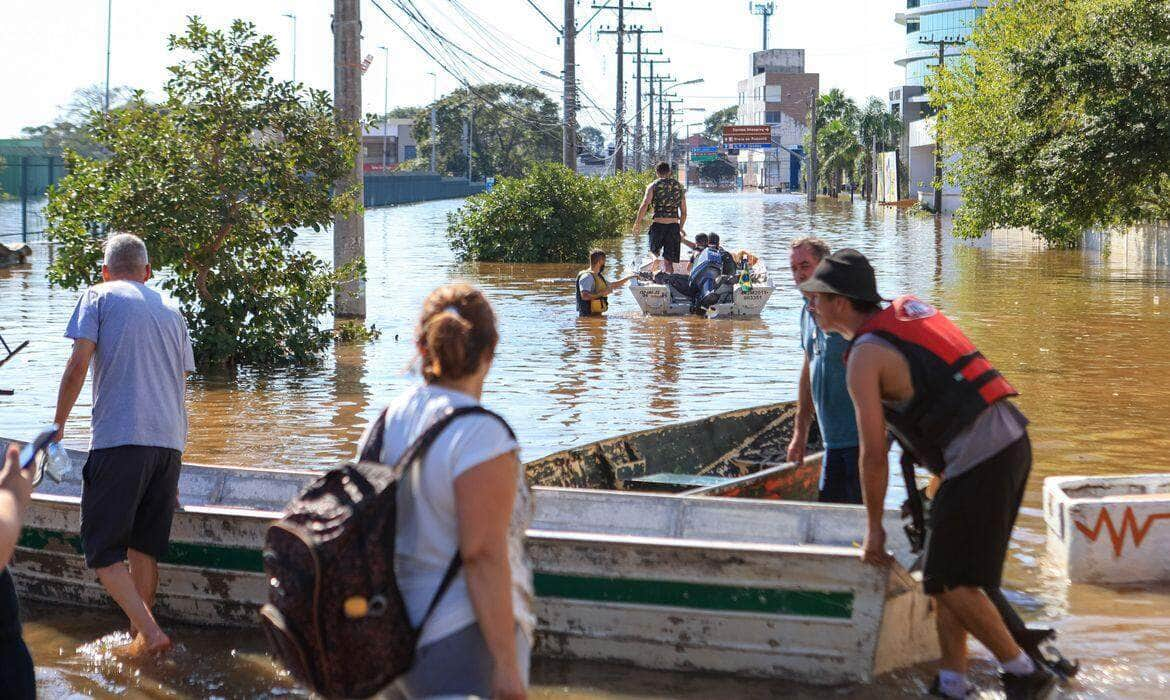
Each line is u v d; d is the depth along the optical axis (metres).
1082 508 6.01
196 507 5.55
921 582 4.71
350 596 2.77
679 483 7.03
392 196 81.19
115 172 12.86
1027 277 24.61
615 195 41.72
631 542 4.88
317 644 2.80
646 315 18.22
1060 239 28.22
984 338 15.41
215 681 4.93
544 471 6.65
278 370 13.08
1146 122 22.53
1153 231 27.78
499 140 129.25
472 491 2.83
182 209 12.60
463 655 2.85
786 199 93.50
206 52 13.21
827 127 93.38
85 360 5.20
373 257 31.59
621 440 7.34
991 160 26.58
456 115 128.75
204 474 6.78
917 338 4.31
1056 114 25.20
